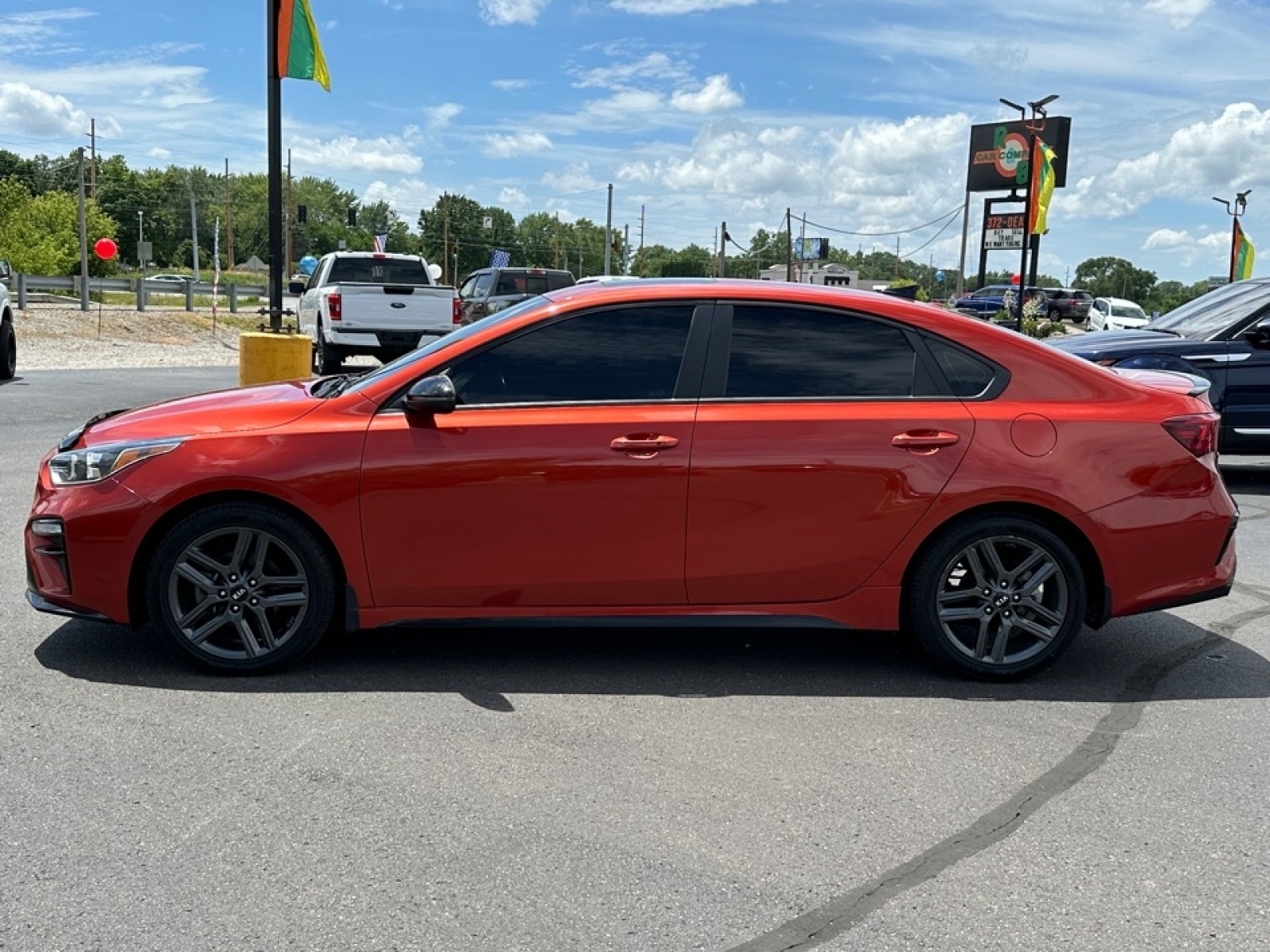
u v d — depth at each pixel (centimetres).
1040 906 301
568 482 448
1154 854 332
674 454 450
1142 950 282
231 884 301
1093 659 518
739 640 533
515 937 280
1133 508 468
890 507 459
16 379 1588
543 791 362
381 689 452
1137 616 595
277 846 322
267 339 1161
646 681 471
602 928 285
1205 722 440
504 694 450
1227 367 952
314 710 427
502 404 454
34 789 353
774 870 316
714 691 461
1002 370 475
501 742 401
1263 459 1227
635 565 456
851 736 416
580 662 492
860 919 293
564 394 457
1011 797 367
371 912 289
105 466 446
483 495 446
